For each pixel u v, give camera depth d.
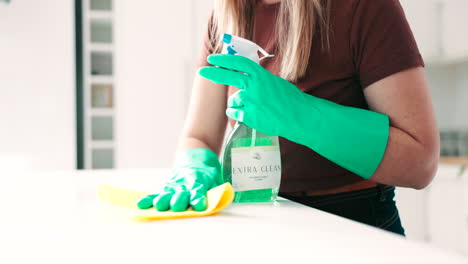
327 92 0.82
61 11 3.23
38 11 3.20
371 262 0.32
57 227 0.47
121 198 0.63
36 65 3.22
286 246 0.38
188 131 0.95
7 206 0.61
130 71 3.24
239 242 0.39
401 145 0.68
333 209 0.83
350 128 0.68
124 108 3.24
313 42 0.82
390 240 0.39
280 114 0.66
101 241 0.41
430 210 2.55
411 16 2.67
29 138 3.23
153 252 0.36
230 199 0.54
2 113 3.19
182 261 0.33
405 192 2.51
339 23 0.79
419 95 0.72
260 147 0.64
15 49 3.18
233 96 0.68
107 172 1.11
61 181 0.93
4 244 0.40
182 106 3.31
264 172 0.64
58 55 3.24
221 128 0.97
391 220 0.84
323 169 0.82
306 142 0.69
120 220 0.51
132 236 0.42
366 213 0.82
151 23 3.25
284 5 0.84
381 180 0.72
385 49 0.73
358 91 0.82
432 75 2.84
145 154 3.27
